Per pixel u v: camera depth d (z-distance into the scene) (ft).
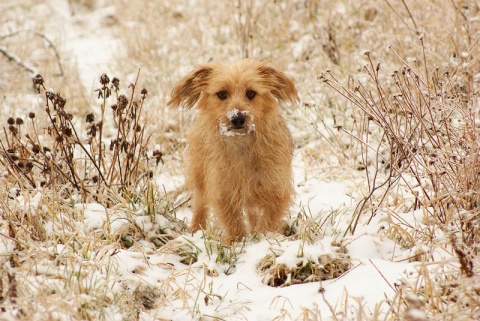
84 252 18.06
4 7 49.29
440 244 17.37
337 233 19.77
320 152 27.27
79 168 25.12
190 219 23.93
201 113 21.85
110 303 15.96
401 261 17.72
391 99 25.50
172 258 19.45
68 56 41.73
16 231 18.62
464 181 17.81
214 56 38.01
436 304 14.37
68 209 20.72
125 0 50.24
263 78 21.22
